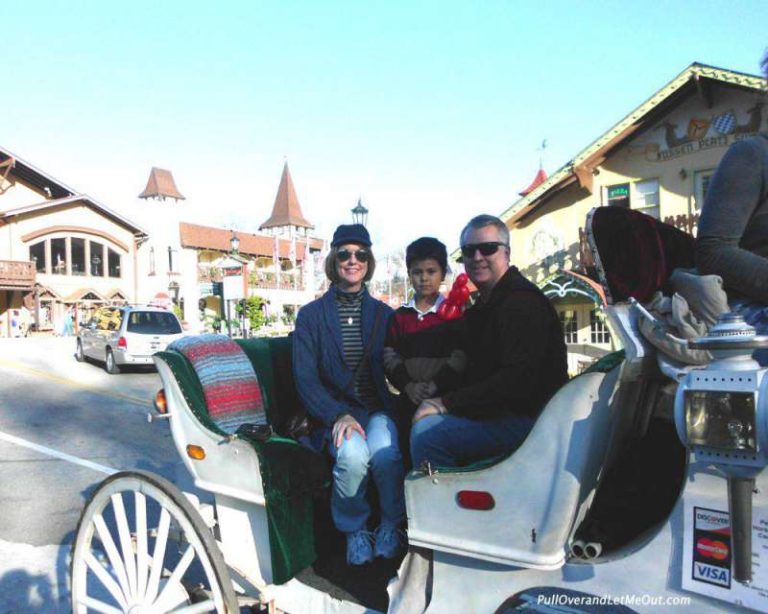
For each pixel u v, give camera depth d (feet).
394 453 9.02
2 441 26.71
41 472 22.11
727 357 4.78
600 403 6.10
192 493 10.78
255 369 11.01
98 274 122.31
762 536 5.01
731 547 5.02
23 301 112.16
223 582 8.48
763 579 5.01
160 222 144.46
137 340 49.08
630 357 6.02
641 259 6.17
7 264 105.29
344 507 9.03
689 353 5.62
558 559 6.33
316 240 175.11
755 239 6.07
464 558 7.06
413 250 10.36
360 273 10.48
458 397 8.25
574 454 6.15
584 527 6.47
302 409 10.93
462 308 10.30
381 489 8.94
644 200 54.95
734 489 4.78
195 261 148.05
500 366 8.58
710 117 50.72
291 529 8.91
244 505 9.34
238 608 8.57
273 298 147.23
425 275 10.27
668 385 6.66
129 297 125.90
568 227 58.95
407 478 7.33
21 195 113.39
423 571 7.52
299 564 8.89
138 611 9.40
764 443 4.52
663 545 5.65
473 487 6.81
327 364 10.28
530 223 61.31
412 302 10.73
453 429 8.19
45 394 39.50
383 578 8.68
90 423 30.50
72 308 116.88
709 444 4.76
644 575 5.75
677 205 52.85
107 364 50.90
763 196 5.97
